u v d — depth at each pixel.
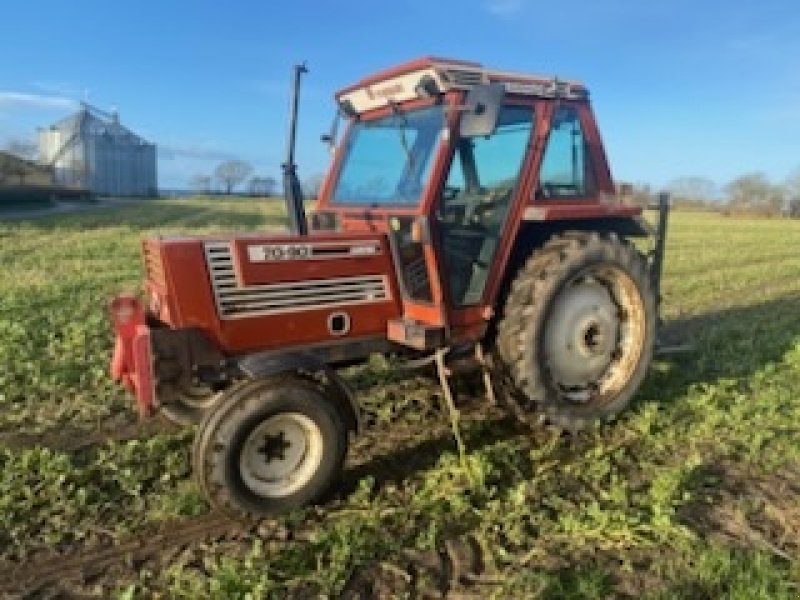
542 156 5.53
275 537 4.42
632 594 3.83
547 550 4.22
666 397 6.63
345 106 5.93
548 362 5.68
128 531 4.42
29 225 29.36
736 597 3.68
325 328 5.09
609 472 5.14
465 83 5.06
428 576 3.99
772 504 4.78
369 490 4.83
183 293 4.64
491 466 5.07
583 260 5.59
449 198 5.14
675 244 23.84
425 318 5.25
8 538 4.34
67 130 97.56
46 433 5.89
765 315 10.66
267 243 4.90
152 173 108.69
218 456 4.36
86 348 8.00
